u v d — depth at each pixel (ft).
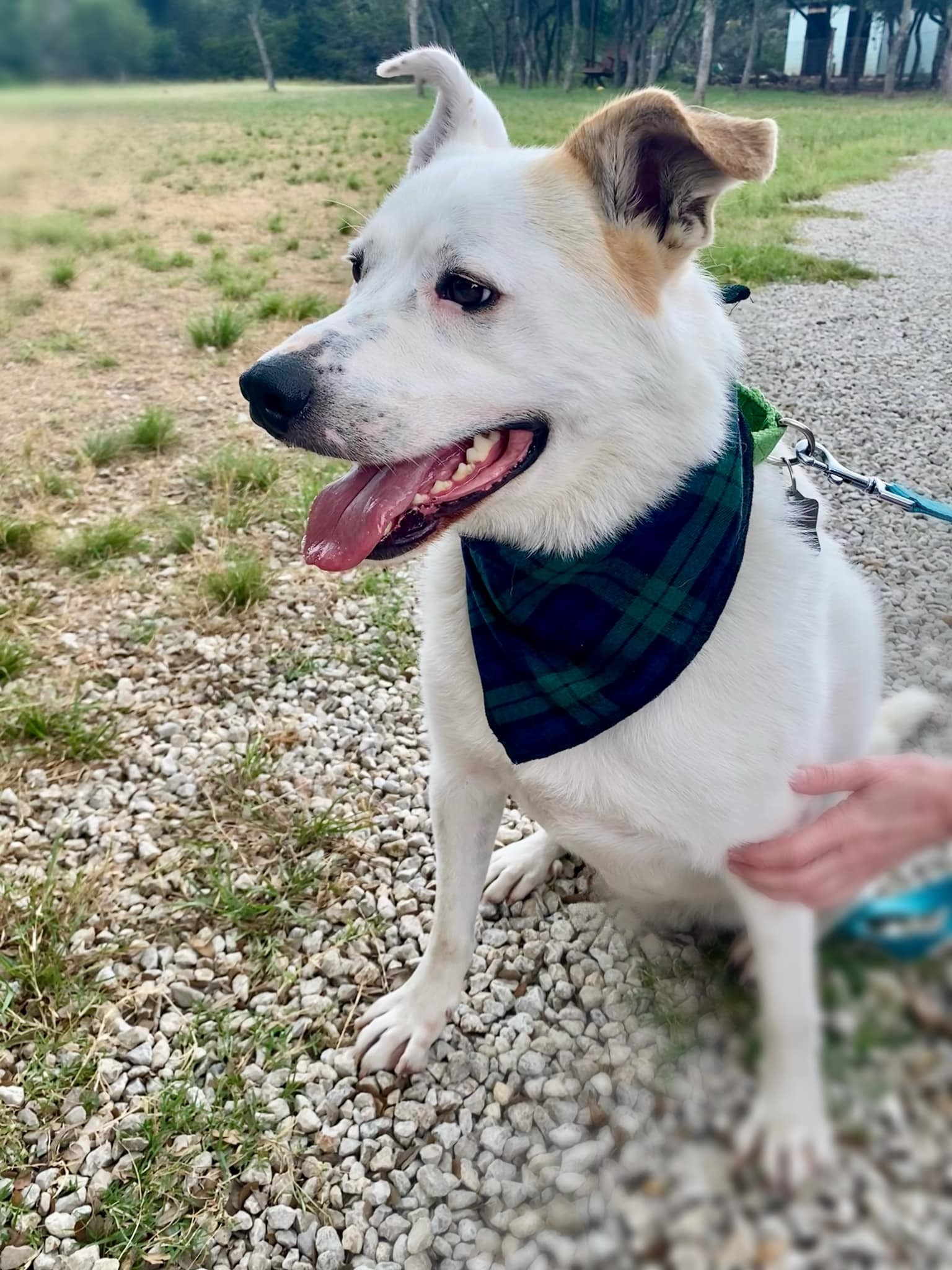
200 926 2.42
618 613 1.64
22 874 2.53
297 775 2.90
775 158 1.60
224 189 13.39
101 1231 1.80
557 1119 1.46
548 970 2.24
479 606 1.76
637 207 1.68
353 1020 2.20
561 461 1.68
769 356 6.58
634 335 1.64
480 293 1.68
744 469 1.71
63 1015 2.17
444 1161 1.87
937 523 3.85
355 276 1.99
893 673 1.90
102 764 2.94
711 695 1.62
